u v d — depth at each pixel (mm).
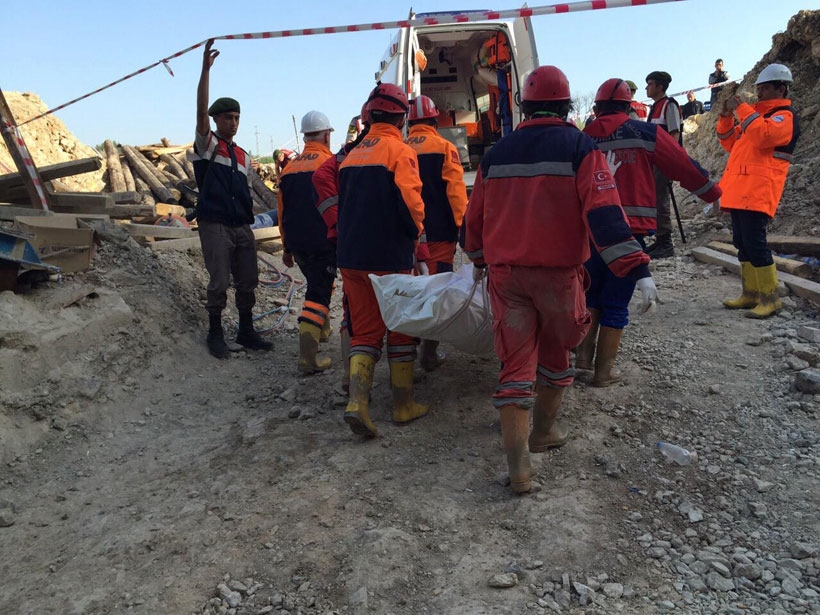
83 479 3836
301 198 5008
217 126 5434
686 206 9500
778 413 3818
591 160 2910
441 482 3363
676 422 3803
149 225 7156
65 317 4672
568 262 2998
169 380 4980
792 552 2770
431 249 4742
